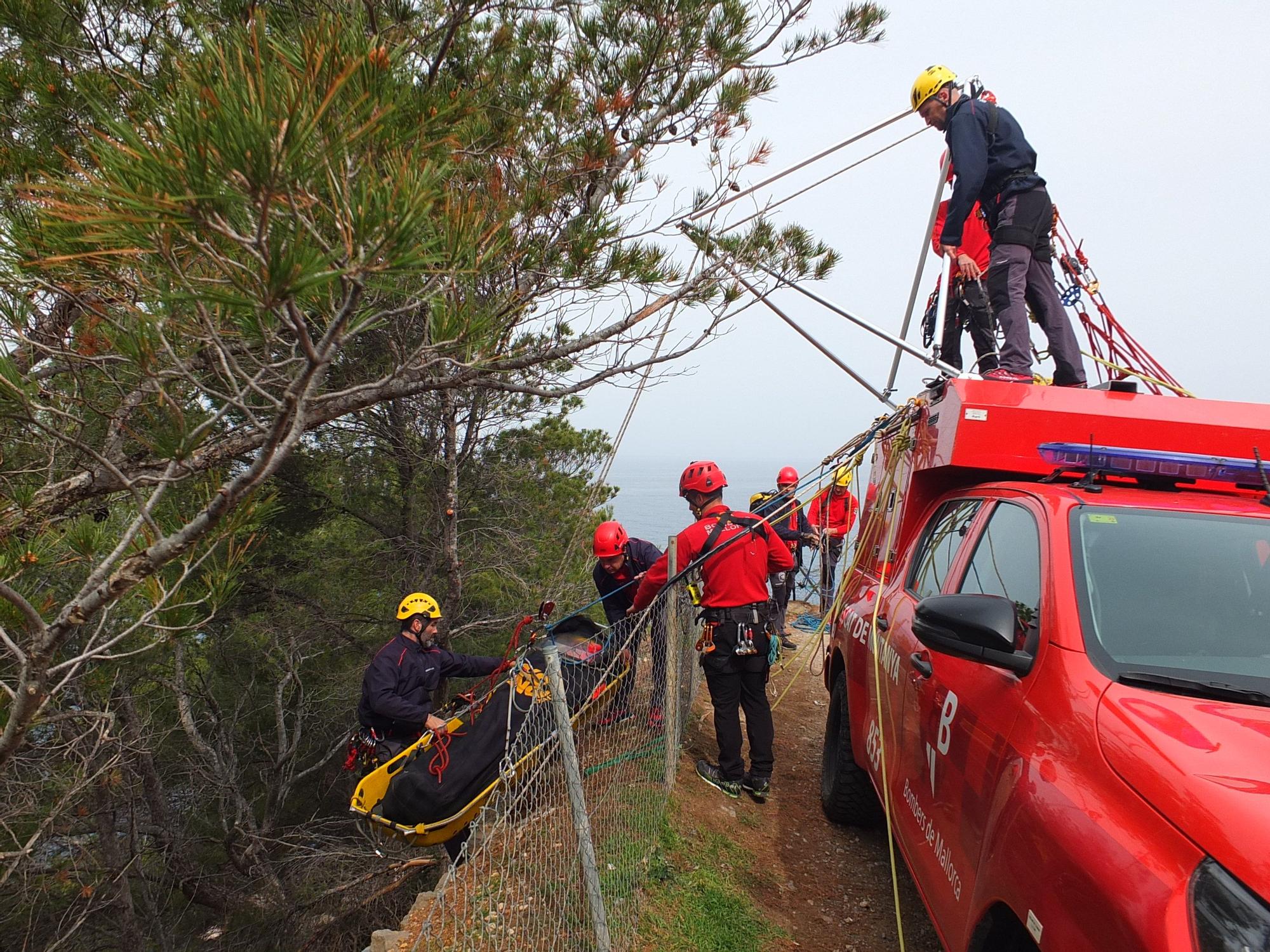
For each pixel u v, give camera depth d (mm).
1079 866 1793
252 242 1706
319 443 9617
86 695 5227
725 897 3832
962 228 4309
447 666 5398
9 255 2250
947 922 2580
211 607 2951
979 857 2361
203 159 1523
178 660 9711
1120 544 2525
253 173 1521
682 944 3434
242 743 13117
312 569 11023
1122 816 1786
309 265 1687
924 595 3631
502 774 2973
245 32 1754
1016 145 4391
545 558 11406
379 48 2004
